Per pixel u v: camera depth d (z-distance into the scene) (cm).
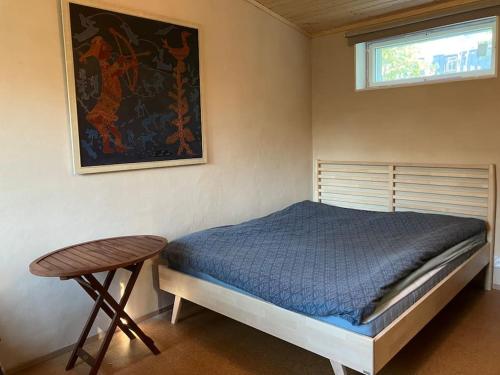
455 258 258
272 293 204
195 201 304
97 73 240
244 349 240
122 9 249
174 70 279
